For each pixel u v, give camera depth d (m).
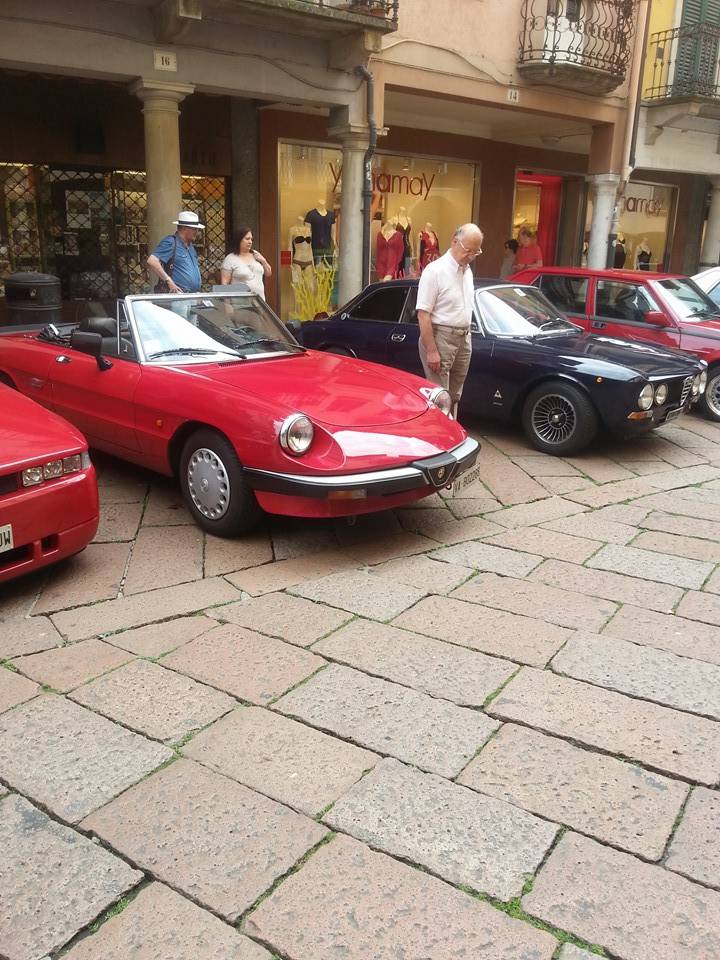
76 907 2.13
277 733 2.86
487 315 7.33
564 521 5.14
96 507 4.16
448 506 5.39
